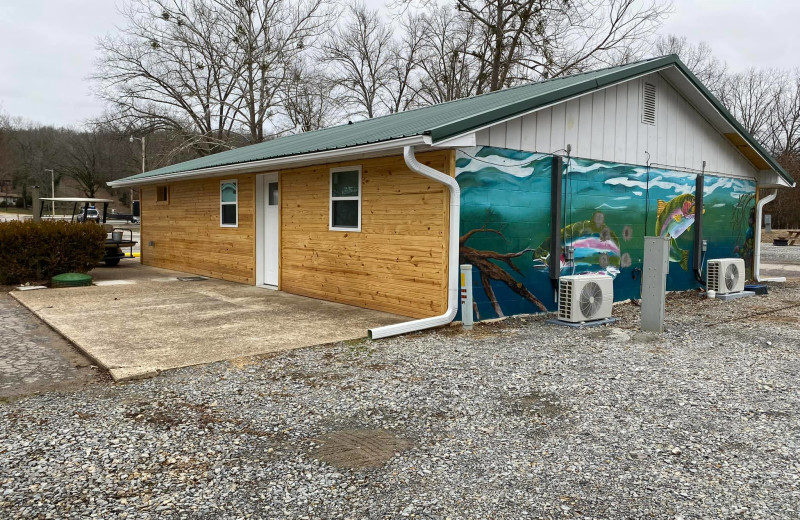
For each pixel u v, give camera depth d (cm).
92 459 329
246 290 1073
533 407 424
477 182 738
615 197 921
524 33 2339
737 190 1180
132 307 866
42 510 273
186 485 300
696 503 284
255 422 390
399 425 388
